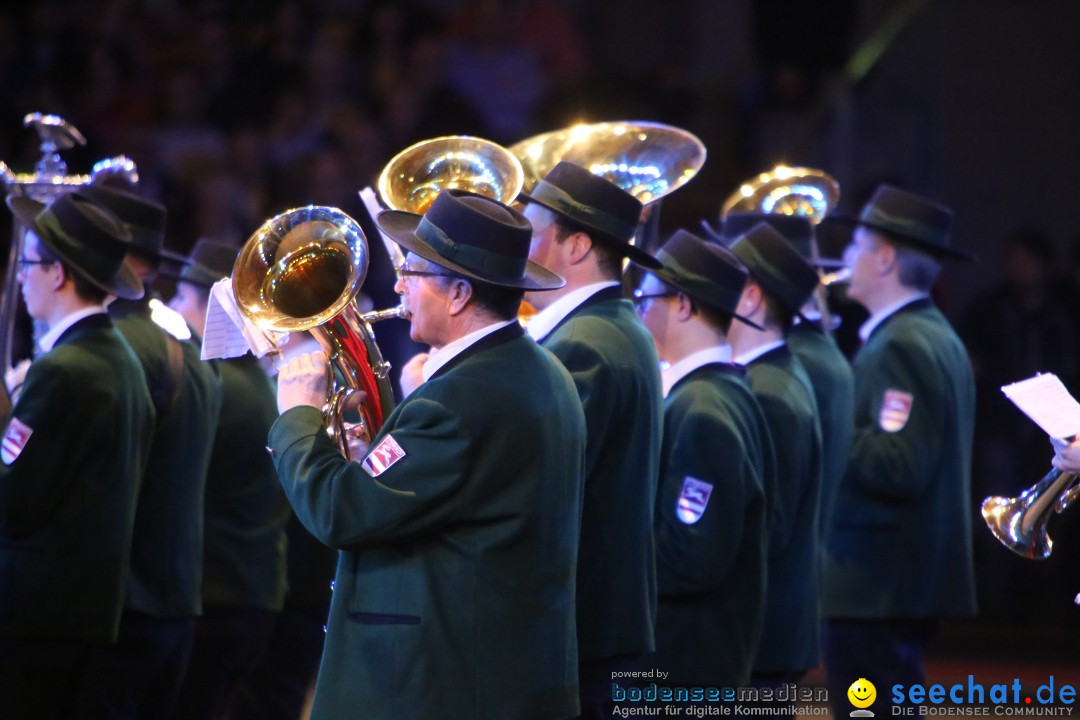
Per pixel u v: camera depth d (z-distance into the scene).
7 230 24.91
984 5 34.38
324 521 10.16
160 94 32.00
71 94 31.83
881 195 17.19
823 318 17.14
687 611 13.32
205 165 30.95
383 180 12.59
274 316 10.52
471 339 10.54
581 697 12.27
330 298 10.66
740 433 13.23
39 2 32.69
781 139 33.59
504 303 10.55
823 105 33.91
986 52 34.41
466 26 33.97
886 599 16.36
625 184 14.51
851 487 16.58
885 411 16.45
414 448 10.12
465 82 33.31
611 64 36.56
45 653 12.94
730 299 13.57
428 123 31.80
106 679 13.86
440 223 10.55
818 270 17.17
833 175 33.59
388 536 10.11
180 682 14.73
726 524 13.04
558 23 34.66
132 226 14.80
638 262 12.84
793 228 17.06
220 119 31.80
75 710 13.47
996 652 26.27
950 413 16.53
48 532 12.84
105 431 12.95
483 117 33.03
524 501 10.26
